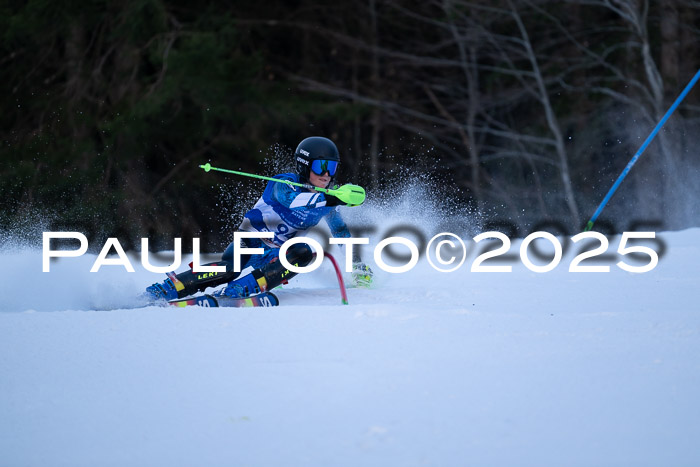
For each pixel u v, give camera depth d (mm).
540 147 44000
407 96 46562
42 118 41219
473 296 12672
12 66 42562
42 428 6480
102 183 39938
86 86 41438
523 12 41219
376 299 12469
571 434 6145
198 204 41844
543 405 6715
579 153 43719
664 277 14625
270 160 41781
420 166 46344
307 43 46688
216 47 39594
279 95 42688
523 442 5992
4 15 41844
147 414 6691
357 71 47562
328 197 11891
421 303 12070
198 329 9531
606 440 6039
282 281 11977
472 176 46094
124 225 39469
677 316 10492
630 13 40844
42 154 40219
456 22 42094
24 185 39500
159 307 11109
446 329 9539
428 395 6953
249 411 6656
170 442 6105
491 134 45906
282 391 7109
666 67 41000
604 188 43406
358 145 46438
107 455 5926
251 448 5953
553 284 13984
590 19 42938
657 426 6285
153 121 40094
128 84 40688
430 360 8047
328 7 45625
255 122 41344
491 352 8383
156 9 40219
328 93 44438
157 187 40688
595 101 43406
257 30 45344
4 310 12109
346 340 8953
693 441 6016
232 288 11797
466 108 45625
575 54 43219
